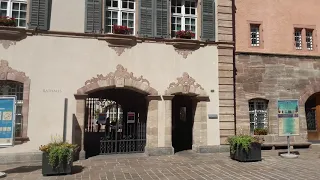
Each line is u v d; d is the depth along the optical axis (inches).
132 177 309.6
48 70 420.5
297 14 576.4
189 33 477.7
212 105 482.9
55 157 317.4
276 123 537.3
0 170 349.7
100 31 442.9
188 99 550.3
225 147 479.2
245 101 525.7
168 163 389.4
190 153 470.3
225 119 484.7
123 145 476.7
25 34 414.3
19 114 413.4
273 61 547.2
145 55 460.4
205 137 475.5
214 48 493.4
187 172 334.0
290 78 552.4
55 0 433.7
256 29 560.1
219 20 500.4
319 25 585.6
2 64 403.9
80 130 423.8
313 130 582.6
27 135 404.8
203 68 483.8
